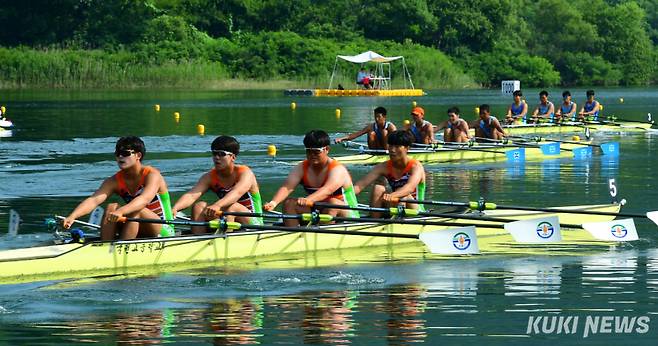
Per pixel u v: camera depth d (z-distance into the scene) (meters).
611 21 178.12
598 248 22.62
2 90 118.38
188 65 132.38
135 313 16.92
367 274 19.94
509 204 29.11
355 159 39.91
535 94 127.88
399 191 23.16
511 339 15.55
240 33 155.50
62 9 145.88
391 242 23.16
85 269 19.81
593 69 172.25
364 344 15.24
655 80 182.25
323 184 22.61
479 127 45.19
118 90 121.94
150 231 20.83
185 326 16.16
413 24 161.88
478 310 17.12
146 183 20.58
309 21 159.88
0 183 33.72
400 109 86.94
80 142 50.34
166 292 18.36
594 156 44.91
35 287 18.61
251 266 20.67
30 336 15.62
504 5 167.38
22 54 126.00
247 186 21.81
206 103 93.12
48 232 24.03
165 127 61.91
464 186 33.59
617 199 30.03
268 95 114.69
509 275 19.80
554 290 18.50
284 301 17.75
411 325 16.25
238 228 20.91
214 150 21.61
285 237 22.00
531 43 175.75
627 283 19.02
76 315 16.81
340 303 17.59
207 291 18.45
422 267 20.62
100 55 132.75
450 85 149.25
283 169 38.56
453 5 164.25
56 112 76.56
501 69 160.75
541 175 37.06
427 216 23.23
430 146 41.88
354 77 140.62
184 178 35.34
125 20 144.00
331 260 21.38
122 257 20.20
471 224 23.94
